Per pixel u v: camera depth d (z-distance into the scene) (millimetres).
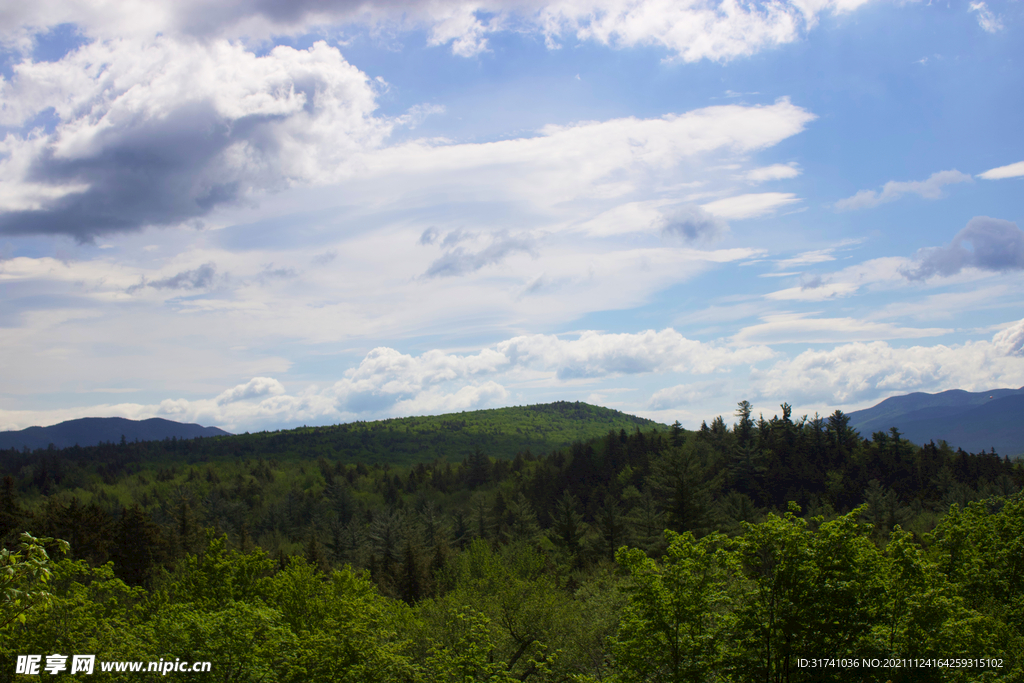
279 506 136125
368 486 173125
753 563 16953
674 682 17047
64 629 21234
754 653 16406
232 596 36312
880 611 16859
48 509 67500
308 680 21578
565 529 82500
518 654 31734
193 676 19219
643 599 18297
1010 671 16734
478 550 60562
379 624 30312
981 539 26812
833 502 100125
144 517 67688
